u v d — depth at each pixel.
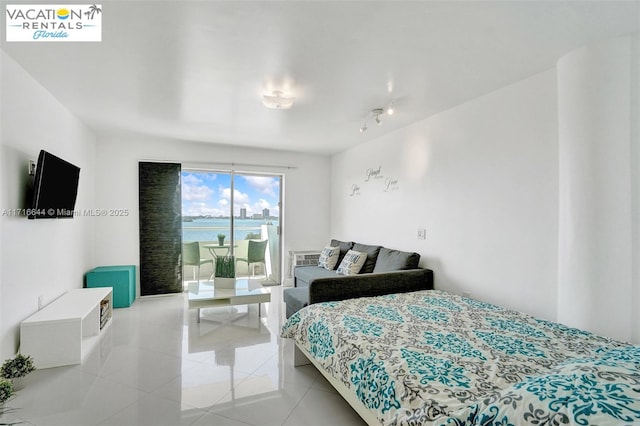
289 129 4.02
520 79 2.50
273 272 5.70
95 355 2.66
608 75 1.91
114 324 3.45
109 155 4.40
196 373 2.37
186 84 2.61
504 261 2.65
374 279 3.02
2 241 2.16
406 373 1.42
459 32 1.85
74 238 3.52
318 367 2.14
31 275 2.54
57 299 2.99
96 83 2.61
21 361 2.09
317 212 5.75
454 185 3.14
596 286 1.94
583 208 1.99
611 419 0.81
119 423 1.78
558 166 2.26
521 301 2.51
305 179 5.64
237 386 2.20
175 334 3.16
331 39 1.93
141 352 2.73
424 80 2.53
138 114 3.43
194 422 1.80
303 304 3.05
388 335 1.87
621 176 1.89
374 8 1.63
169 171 4.71
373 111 3.25
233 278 3.91
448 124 3.22
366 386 1.56
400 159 3.94
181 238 4.79
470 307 2.46
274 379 2.30
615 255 1.90
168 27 1.81
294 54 2.12
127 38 1.93
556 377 1.05
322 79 2.51
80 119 3.62
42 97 2.70
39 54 2.14
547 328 1.96
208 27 1.80
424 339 1.80
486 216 2.81
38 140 2.64
